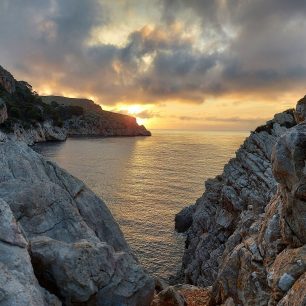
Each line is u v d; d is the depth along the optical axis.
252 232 16.86
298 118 16.31
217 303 15.30
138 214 57.50
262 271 12.73
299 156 11.46
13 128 160.25
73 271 11.88
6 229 11.12
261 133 40.44
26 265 10.69
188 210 51.22
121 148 171.12
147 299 13.70
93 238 15.13
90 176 90.19
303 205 11.45
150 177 90.38
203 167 107.88
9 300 9.12
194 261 37.16
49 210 15.11
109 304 12.50
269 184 33.69
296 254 11.25
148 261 41.00
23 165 17.33
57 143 185.12
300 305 9.11
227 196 37.56
